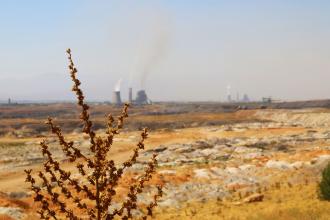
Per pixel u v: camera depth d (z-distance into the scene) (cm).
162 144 8250
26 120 15762
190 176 4528
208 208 3259
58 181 593
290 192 3481
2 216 2866
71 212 603
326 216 2353
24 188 4103
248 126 12338
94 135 586
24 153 6931
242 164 5309
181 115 19800
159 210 3306
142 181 632
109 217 599
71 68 574
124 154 7075
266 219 2541
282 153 6581
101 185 594
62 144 579
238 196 3706
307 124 13738
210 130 11331
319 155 5300
